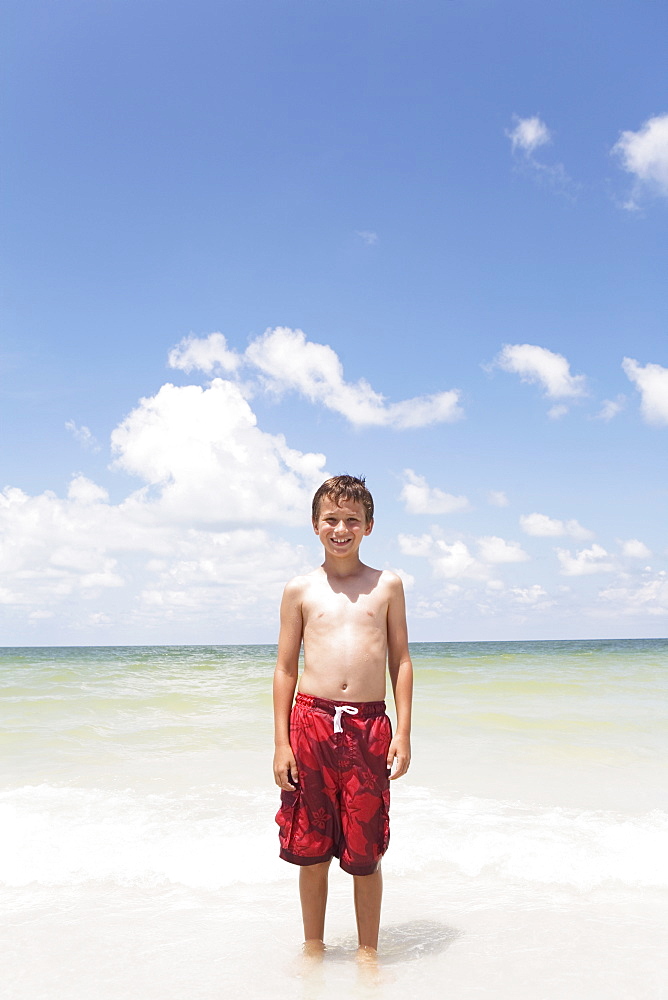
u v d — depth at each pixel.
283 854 2.69
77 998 2.25
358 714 2.70
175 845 3.63
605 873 3.30
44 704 8.75
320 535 2.95
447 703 8.71
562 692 9.80
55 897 3.07
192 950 2.59
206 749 6.09
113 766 5.44
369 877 2.63
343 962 2.49
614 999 2.23
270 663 17.75
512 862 3.43
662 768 5.35
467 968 2.44
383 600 2.87
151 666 16.31
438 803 4.43
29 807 4.29
